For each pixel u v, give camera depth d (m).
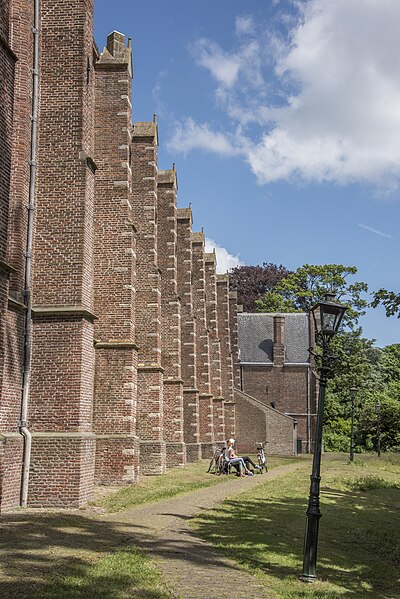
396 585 13.21
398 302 20.33
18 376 19.83
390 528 20.31
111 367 26.75
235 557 13.78
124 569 11.65
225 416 65.69
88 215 21.72
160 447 32.66
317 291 82.25
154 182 34.84
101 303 27.19
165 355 39.78
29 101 21.34
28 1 21.30
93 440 21.23
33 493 19.59
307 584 12.09
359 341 76.44
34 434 19.92
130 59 28.48
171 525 17.17
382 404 65.88
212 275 61.31
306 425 73.19
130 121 28.64
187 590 10.81
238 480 32.09
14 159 20.56
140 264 34.19
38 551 12.60
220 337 67.38
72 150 21.53
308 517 12.70
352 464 46.84
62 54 22.02
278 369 75.00
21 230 20.38
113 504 20.41
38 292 20.92
